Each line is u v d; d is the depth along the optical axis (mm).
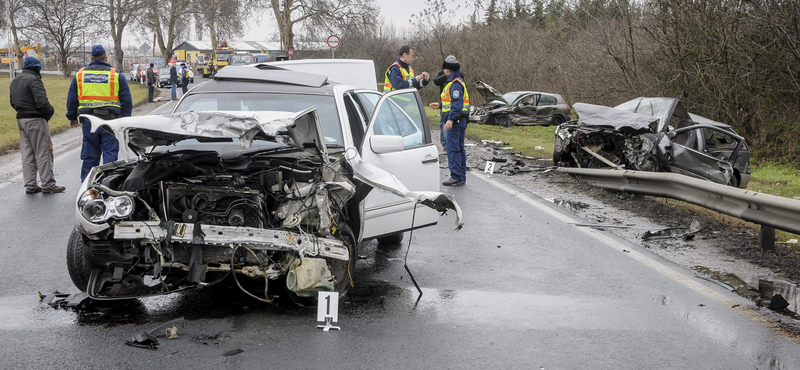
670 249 7543
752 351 4629
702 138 13602
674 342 4766
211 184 5086
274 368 4129
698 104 19938
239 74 6922
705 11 18812
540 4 36875
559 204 10297
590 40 24109
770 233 7336
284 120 4750
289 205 5105
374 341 4637
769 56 18656
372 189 5918
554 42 33375
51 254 6852
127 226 4762
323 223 5086
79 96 10086
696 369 4309
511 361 4359
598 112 13070
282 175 5176
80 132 20719
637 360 4430
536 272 6535
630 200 10688
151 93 35969
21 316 4980
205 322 4910
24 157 10227
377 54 46750
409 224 6512
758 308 5555
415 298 5645
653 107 13828
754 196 7227
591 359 4426
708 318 5289
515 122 27219
